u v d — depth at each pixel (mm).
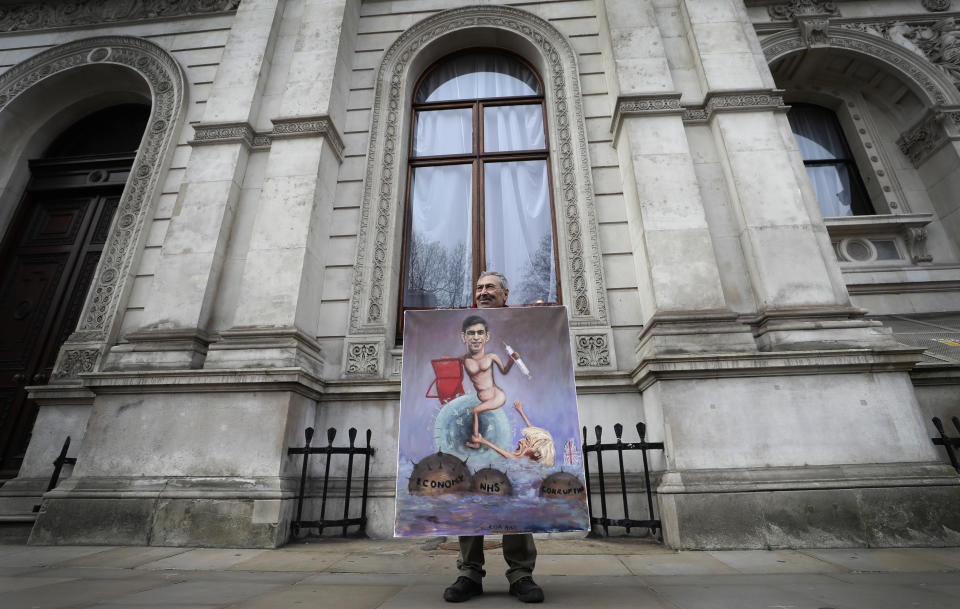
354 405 5230
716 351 4477
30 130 7801
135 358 5074
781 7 8031
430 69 7703
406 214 6695
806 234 5074
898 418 4102
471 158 6930
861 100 8172
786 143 5680
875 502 3787
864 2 7996
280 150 6051
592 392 5086
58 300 6887
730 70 6059
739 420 4168
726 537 3773
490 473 2572
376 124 6770
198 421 4602
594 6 7340
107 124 8242
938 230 7098
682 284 4871
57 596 2527
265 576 3092
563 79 6883
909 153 7645
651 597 2428
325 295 5836
